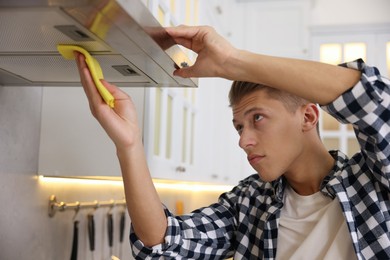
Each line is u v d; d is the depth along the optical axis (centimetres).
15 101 121
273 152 97
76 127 132
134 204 94
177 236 101
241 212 115
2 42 79
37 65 96
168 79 106
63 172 132
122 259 194
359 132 86
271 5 313
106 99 84
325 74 82
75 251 147
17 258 122
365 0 311
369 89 79
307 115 99
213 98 273
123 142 90
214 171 277
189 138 206
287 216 106
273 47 310
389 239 92
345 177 98
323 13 314
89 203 157
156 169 143
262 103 96
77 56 82
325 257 95
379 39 306
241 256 113
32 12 63
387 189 92
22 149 125
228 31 299
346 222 94
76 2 60
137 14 69
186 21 188
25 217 126
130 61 91
